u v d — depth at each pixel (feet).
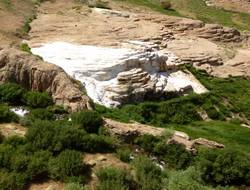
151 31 156.76
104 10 175.94
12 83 81.56
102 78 102.22
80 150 59.16
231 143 93.30
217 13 254.68
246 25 244.83
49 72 84.23
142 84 106.11
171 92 112.37
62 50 110.83
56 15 157.17
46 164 53.26
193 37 170.40
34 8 161.68
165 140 69.62
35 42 117.39
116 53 111.65
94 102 91.86
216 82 137.18
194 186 54.90
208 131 99.71
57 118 74.13
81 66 102.68
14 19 136.26
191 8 250.57
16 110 74.90
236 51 171.32
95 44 122.83
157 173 56.75
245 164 63.93
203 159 64.03
